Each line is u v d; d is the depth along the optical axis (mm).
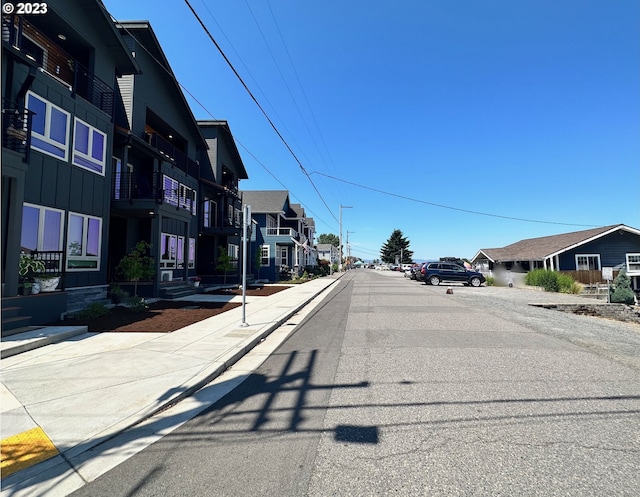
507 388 4766
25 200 9172
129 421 3764
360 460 3055
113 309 10836
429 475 2822
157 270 14117
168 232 17500
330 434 3533
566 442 3328
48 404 4168
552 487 2650
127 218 15461
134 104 15328
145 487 2721
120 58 13539
